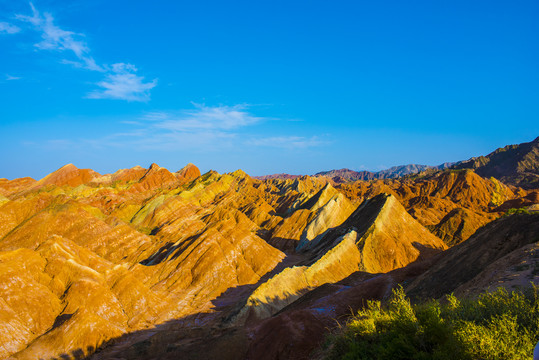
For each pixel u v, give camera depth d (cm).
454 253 3353
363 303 3164
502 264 2181
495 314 1109
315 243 8838
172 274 6506
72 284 4759
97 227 8781
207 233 7238
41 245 5394
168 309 5128
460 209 9519
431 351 981
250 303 4291
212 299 5719
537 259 1961
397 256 6359
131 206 13775
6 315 3947
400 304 1220
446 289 2773
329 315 2862
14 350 3681
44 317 4244
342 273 5706
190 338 3856
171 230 10456
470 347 916
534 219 2839
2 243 7806
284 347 2425
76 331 3881
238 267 6756
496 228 3183
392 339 1043
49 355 3625
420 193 16438
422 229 7394
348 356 1112
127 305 4878
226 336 3144
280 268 7044
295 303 4081
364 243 6538
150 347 3681
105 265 5891
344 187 19388
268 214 12638
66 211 8756
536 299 1163
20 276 4522
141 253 8375
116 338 4078
